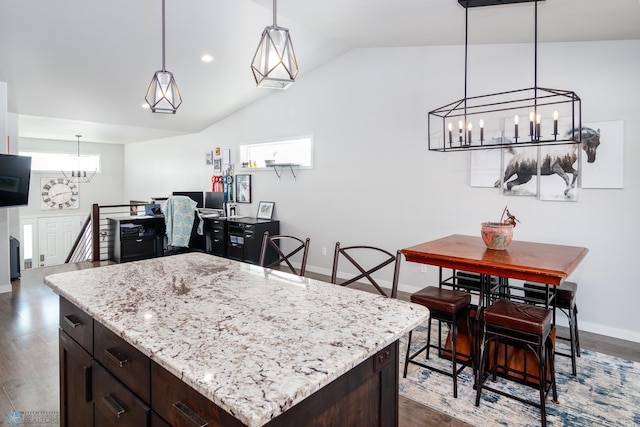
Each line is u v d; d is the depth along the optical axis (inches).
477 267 97.4
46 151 341.7
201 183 294.4
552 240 140.8
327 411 38.7
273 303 57.2
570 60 135.0
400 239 181.9
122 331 45.9
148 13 143.9
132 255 235.5
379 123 186.2
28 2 130.1
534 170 143.2
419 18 124.6
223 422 33.7
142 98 216.5
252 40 170.4
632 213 126.3
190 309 53.9
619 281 129.3
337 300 59.2
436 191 169.3
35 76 176.1
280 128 231.0
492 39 142.3
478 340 102.2
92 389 56.7
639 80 123.6
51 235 350.0
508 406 90.0
